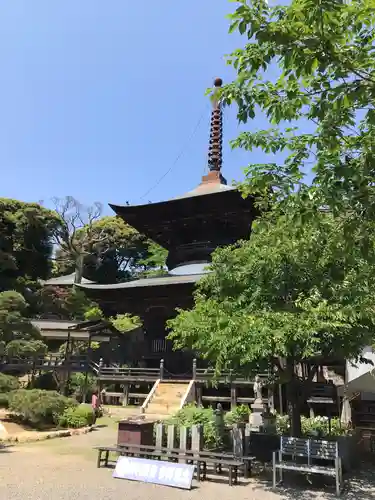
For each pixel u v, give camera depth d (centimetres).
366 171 625
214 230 3145
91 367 2742
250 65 634
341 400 2036
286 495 950
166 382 2412
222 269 1277
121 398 2611
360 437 1594
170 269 3372
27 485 976
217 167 3438
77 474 1088
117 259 6950
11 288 4238
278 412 2141
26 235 4628
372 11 590
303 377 1727
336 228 756
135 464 1055
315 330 892
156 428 1209
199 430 1152
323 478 1108
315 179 675
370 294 985
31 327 2198
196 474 1103
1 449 1425
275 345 942
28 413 1806
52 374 2738
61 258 6397
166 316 3042
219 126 3541
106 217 6525
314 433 1374
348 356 1073
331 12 547
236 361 1064
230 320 1008
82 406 2036
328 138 650
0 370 2469
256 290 1155
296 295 1109
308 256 1061
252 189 875
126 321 4034
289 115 686
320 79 650
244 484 1033
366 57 618
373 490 1013
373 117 599
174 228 3262
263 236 1248
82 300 4878
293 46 579
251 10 587
